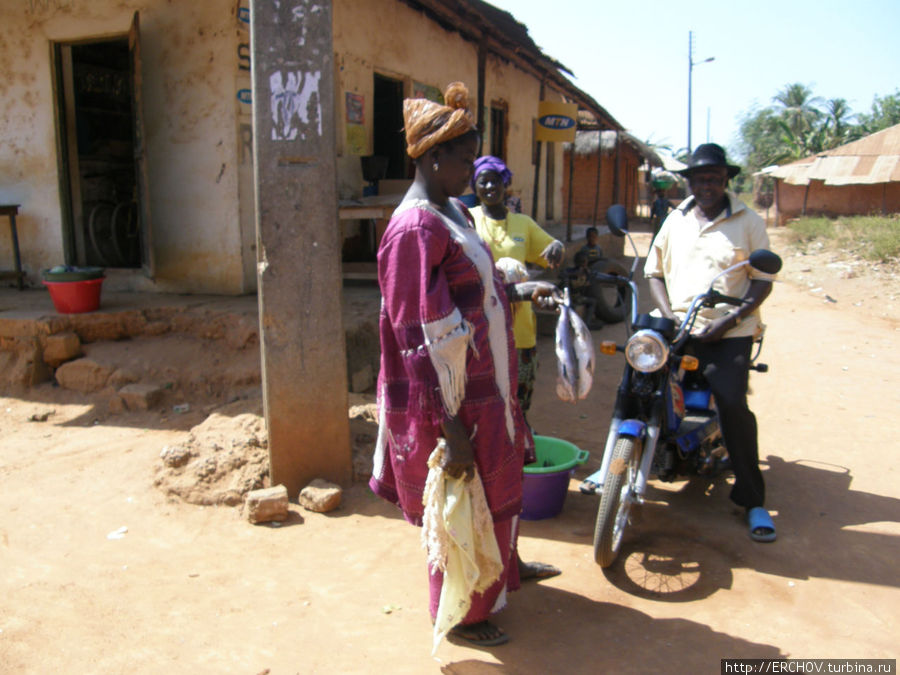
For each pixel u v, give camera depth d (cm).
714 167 373
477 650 272
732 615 296
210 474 412
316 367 402
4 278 777
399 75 959
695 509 403
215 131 689
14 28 762
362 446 447
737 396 368
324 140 389
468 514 244
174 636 280
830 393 638
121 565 336
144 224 707
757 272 369
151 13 700
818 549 354
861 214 2517
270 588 316
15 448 479
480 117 1092
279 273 392
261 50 381
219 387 552
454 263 238
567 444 410
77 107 988
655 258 418
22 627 285
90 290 603
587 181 2942
